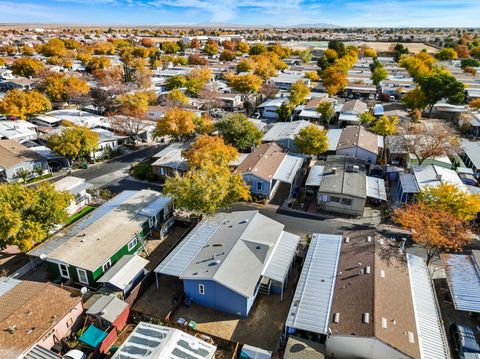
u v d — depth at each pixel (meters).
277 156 55.44
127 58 152.62
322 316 26.23
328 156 57.03
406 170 53.12
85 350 26.50
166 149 60.94
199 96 98.88
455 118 81.69
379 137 65.31
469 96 95.00
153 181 54.41
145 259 35.78
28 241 32.78
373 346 23.44
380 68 121.12
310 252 34.03
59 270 33.53
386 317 24.89
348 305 26.50
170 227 42.38
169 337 24.66
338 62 134.62
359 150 57.66
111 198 47.34
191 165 47.09
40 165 55.12
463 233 32.78
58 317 26.39
